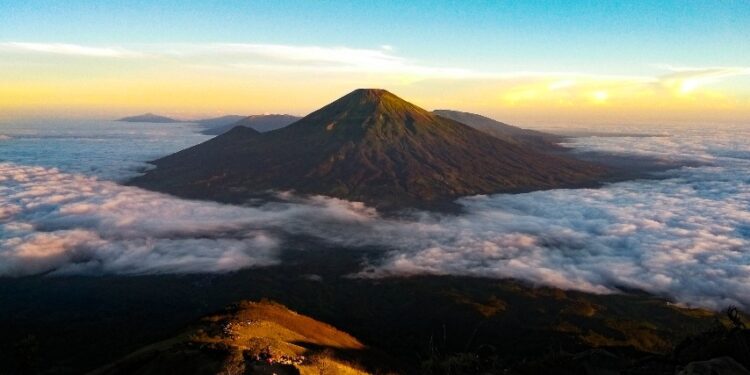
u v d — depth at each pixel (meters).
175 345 25.62
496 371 27.91
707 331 24.64
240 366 21.66
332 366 24.42
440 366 31.84
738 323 25.33
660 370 22.25
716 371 19.47
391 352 47.66
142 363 24.83
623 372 22.89
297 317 42.06
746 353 21.86
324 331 41.41
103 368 26.89
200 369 21.81
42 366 50.19
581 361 25.17
